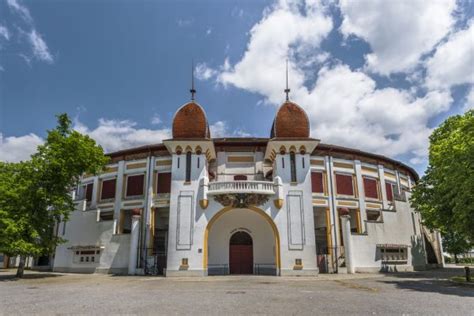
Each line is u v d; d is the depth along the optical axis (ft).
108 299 45.88
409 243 117.50
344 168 118.21
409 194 126.11
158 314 34.78
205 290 56.49
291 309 37.63
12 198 85.56
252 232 101.40
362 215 115.55
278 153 96.99
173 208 92.07
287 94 105.60
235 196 91.20
